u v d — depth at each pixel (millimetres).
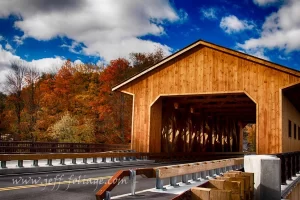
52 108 47750
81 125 42938
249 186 5664
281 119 18547
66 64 56750
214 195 4266
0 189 8445
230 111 30219
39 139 42469
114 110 46969
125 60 50875
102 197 5449
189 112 27609
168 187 8438
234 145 37406
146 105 22766
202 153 28938
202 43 21094
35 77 52000
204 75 21125
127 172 6195
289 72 18609
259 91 19328
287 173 11883
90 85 49531
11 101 49750
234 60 20312
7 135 46031
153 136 22719
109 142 44500
